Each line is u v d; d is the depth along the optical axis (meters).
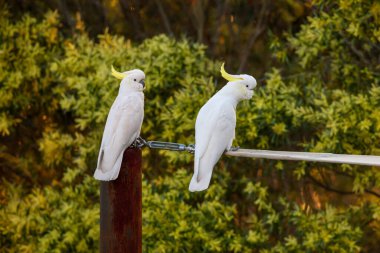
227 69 14.35
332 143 10.68
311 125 11.19
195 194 11.45
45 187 12.62
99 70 11.50
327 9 11.66
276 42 12.15
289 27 13.02
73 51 12.14
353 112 10.61
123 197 6.77
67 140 12.40
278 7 13.71
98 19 14.69
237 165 12.00
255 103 10.90
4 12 12.94
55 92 12.65
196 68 11.63
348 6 10.91
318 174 12.48
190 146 7.48
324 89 11.27
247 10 14.34
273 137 11.02
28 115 13.32
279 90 11.11
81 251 11.80
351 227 11.16
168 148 7.20
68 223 11.80
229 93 7.75
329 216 11.10
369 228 12.45
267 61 14.09
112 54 11.89
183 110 11.07
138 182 6.83
